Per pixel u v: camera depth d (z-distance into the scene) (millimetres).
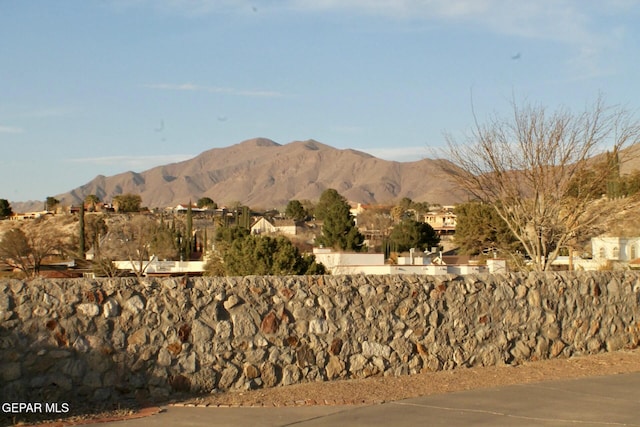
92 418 9078
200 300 10664
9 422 8867
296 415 9234
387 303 12000
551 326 13648
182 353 10445
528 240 21219
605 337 14383
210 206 169875
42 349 9695
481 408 9641
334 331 11508
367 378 11602
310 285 11469
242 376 10742
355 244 76062
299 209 140875
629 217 21625
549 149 20781
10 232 60562
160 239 69000
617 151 21266
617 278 14734
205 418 9078
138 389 10148
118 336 10117
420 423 8828
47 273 48281
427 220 121500
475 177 21422
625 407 9727
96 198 140750
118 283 10234
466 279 12898
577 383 11352
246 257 32438
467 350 12656
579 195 20719
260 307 11031
